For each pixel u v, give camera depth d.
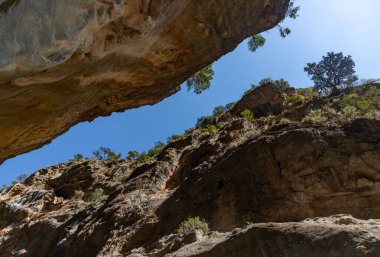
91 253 20.53
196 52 11.31
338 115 22.00
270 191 15.55
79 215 29.30
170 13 8.98
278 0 11.52
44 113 9.94
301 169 15.41
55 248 26.00
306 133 16.44
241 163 17.58
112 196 26.58
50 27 6.26
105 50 8.34
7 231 35.25
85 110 11.91
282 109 37.75
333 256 5.50
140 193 24.20
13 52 5.95
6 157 12.05
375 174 14.12
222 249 7.01
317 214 14.02
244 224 14.77
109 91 11.45
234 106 41.75
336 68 42.56
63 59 6.88
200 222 14.12
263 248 6.39
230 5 10.07
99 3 6.79
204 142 26.67
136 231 18.52
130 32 8.51
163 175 25.94
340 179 14.47
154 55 10.45
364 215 13.28
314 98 34.12
